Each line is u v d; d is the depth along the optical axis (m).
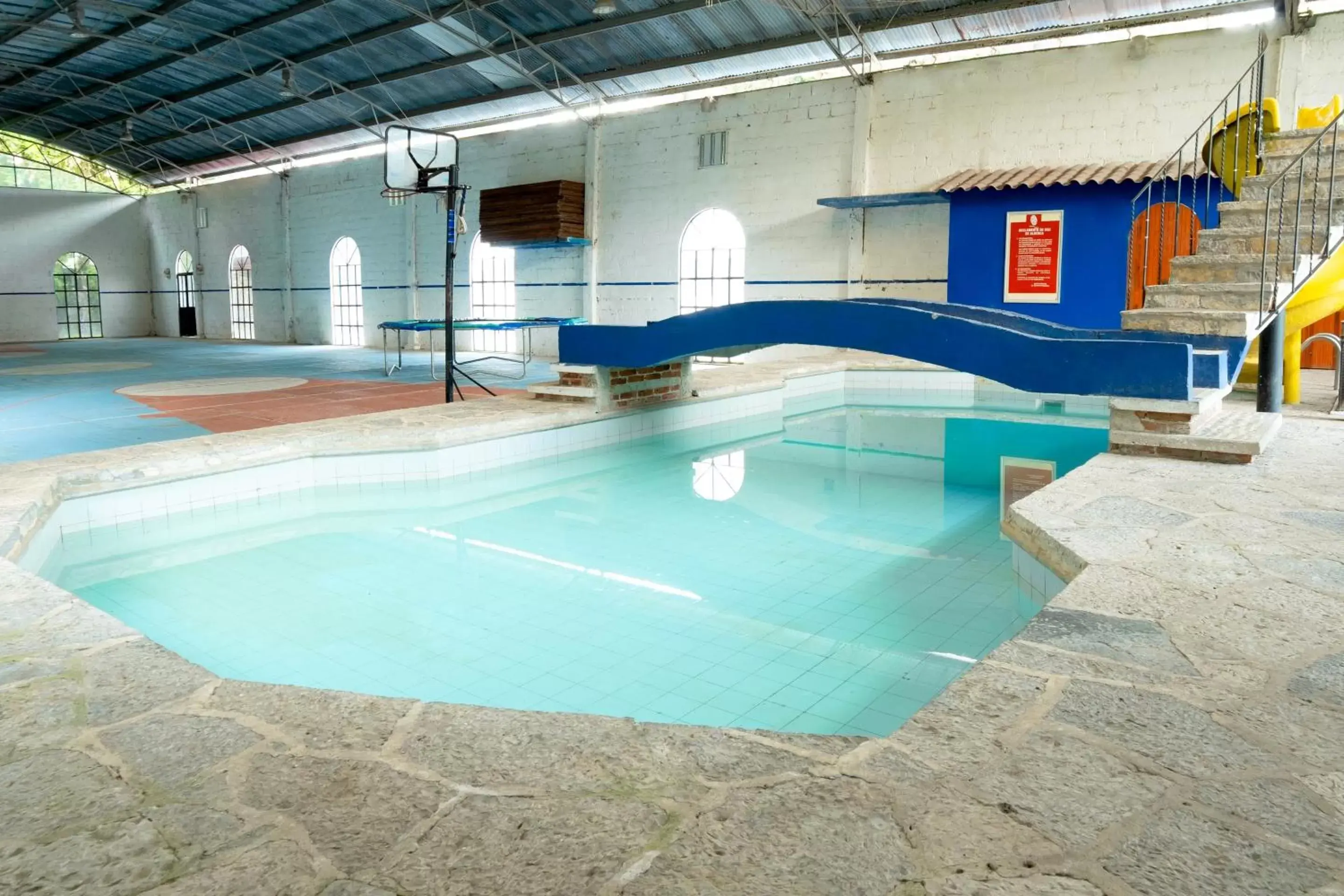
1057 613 2.31
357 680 2.72
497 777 1.56
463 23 12.76
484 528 4.65
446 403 7.09
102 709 1.85
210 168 21.78
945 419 8.20
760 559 4.01
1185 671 1.94
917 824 1.39
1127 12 9.73
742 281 13.40
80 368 13.00
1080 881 1.24
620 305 14.52
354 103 16.38
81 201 23.28
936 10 10.35
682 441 7.28
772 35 11.59
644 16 11.58
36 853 1.35
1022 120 10.59
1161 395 4.42
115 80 17.45
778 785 1.52
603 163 14.38
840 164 12.03
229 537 4.52
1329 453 4.50
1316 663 1.98
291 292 20.30
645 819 1.42
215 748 1.68
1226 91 9.34
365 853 1.34
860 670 2.75
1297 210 4.96
